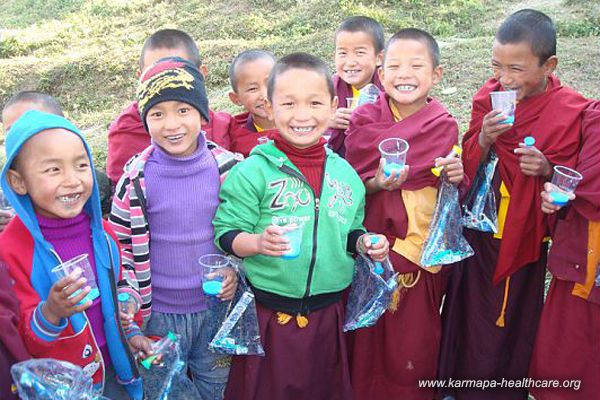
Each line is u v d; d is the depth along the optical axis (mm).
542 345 3230
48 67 13195
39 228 2418
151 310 2918
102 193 3828
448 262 3037
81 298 2178
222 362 3062
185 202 2828
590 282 3018
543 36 2973
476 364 3488
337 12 14227
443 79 8773
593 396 3139
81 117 11414
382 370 3309
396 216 3070
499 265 3258
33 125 2324
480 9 13789
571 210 3029
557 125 3076
